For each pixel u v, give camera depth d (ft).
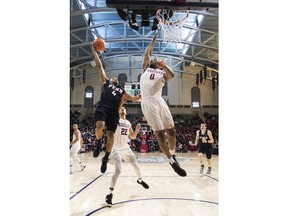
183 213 11.91
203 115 63.52
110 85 12.05
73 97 63.41
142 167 27.73
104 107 11.59
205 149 22.66
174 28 22.22
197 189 16.83
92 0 37.60
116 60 62.49
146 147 51.42
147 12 20.68
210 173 22.80
